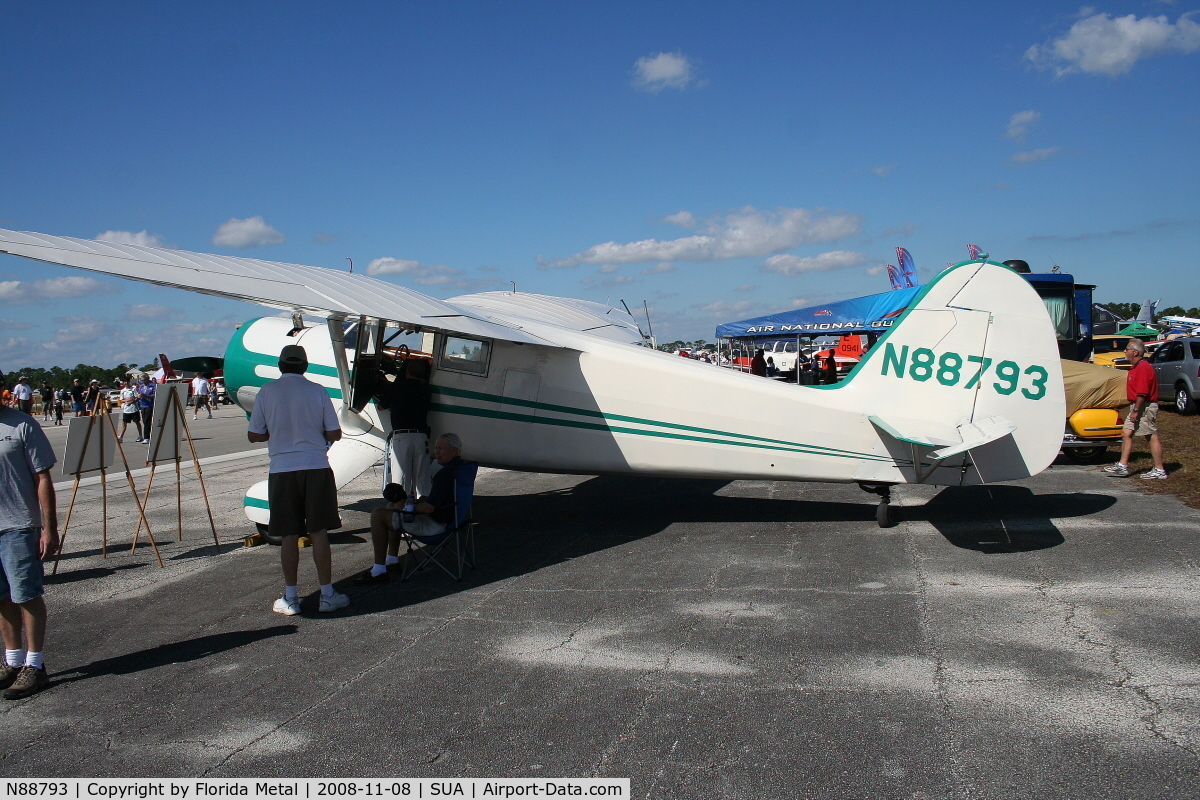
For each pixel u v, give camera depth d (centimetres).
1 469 354
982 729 294
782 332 2080
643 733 302
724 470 640
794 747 286
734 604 451
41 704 352
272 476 459
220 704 345
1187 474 793
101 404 659
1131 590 444
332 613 468
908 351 608
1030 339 588
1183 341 1477
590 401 652
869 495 758
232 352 799
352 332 725
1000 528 601
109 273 448
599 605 462
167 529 738
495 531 674
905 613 422
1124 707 306
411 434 625
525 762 285
